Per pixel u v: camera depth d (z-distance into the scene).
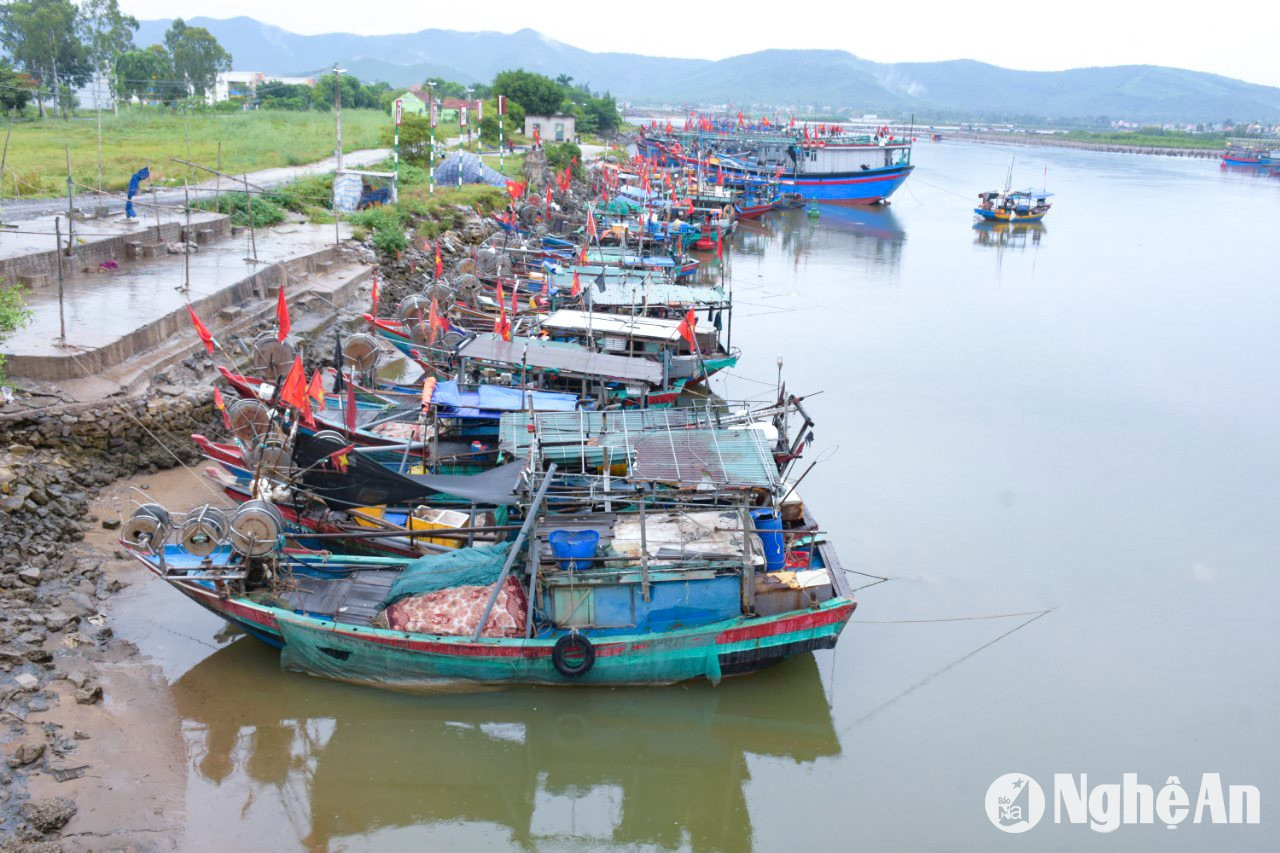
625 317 30.62
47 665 15.59
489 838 14.33
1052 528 24.91
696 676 17.20
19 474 19.28
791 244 70.31
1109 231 79.75
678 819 15.03
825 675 18.38
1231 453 30.62
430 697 16.83
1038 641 19.80
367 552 19.61
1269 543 24.50
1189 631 20.42
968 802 15.41
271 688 16.73
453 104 107.62
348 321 34.38
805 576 17.27
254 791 14.48
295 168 59.00
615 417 21.23
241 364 27.11
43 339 23.48
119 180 46.09
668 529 17.08
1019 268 61.66
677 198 72.06
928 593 21.52
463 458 22.17
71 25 86.31
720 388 35.03
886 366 38.69
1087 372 38.84
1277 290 56.16
